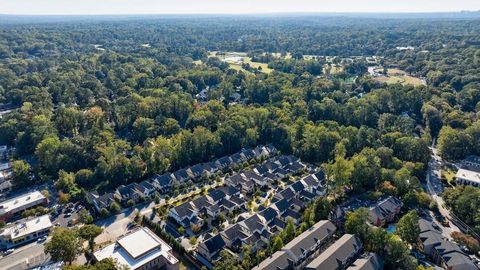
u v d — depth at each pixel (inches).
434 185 5969.5
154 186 5762.8
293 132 7253.9
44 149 6279.5
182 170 6176.2
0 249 4392.2
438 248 4244.6
